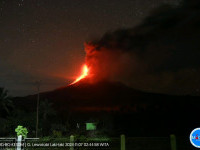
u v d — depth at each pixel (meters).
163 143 24.48
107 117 56.19
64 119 70.69
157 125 81.69
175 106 100.88
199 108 94.25
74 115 74.00
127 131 68.94
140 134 65.19
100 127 50.50
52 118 70.69
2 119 50.56
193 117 85.44
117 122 79.50
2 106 60.41
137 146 22.45
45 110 68.69
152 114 95.69
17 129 21.09
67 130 52.75
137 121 84.75
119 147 22.86
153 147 21.38
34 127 53.59
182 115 88.94
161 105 106.88
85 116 68.00
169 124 80.81
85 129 48.22
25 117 55.59
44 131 53.69
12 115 61.25
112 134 53.41
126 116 91.62
